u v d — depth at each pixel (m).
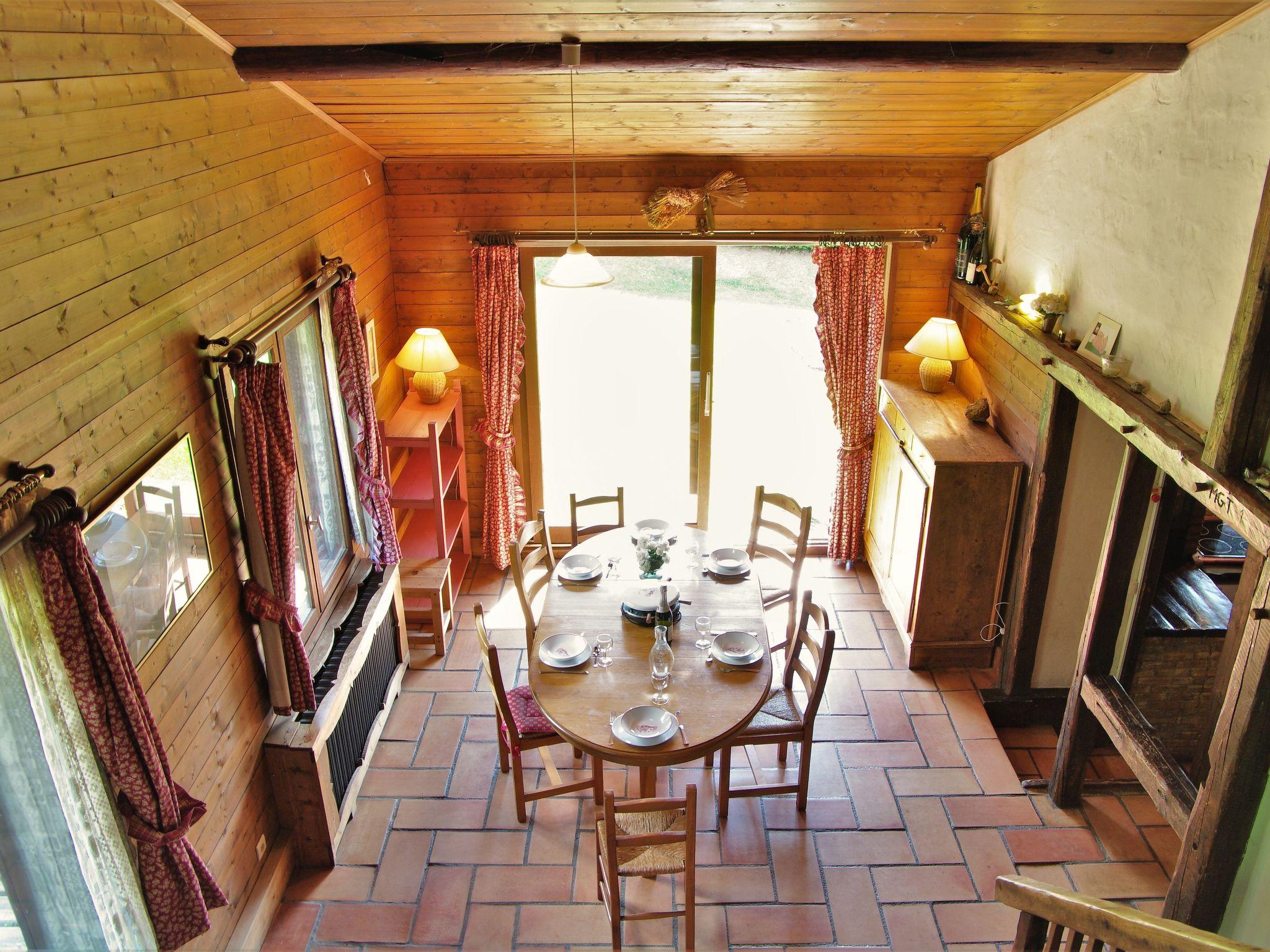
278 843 4.02
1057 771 4.48
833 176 5.80
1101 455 4.62
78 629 2.47
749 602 4.52
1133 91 4.02
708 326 6.15
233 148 3.65
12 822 2.51
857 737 4.94
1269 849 3.06
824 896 3.99
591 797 4.52
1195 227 3.50
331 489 4.89
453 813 4.41
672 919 3.87
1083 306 4.47
